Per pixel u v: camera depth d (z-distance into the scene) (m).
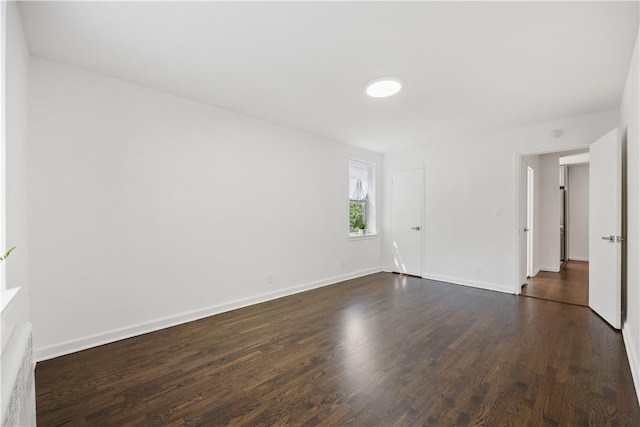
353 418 1.62
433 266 4.99
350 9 1.75
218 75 2.57
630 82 2.39
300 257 4.25
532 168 5.19
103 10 1.75
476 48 2.14
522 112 3.46
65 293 2.38
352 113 3.50
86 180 2.48
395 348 2.45
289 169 4.09
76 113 2.43
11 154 1.67
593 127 3.49
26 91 2.10
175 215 3.00
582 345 2.48
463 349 2.42
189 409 1.70
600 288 3.14
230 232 3.45
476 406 1.71
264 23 1.88
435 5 1.71
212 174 3.28
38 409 1.69
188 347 2.48
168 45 2.12
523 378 1.99
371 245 5.49
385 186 5.71
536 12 1.76
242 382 1.96
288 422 1.59
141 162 2.78
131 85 2.72
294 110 3.41
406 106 3.28
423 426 1.55
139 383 1.95
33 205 2.23
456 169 4.70
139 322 2.75
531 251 5.18
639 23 1.84
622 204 2.89
